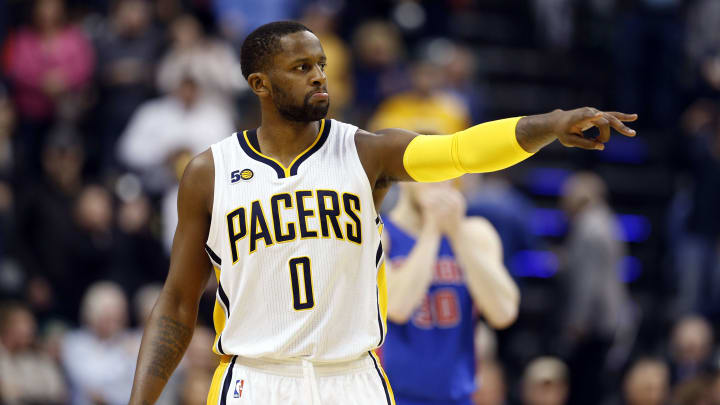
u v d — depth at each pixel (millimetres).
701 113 38719
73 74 34812
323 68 10633
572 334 29438
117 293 26750
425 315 15750
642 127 41094
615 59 41156
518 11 44719
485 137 9789
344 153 10727
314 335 10352
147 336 10906
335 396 10453
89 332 26609
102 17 38188
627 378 27969
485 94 40719
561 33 42562
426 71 32656
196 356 23250
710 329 31703
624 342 30922
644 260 37562
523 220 25938
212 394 10797
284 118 10633
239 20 38719
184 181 10859
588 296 29344
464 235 15547
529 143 9547
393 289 15195
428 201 15445
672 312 34531
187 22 34562
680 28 41000
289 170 10594
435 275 15836
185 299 11070
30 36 34969
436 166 10172
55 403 25547
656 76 40719
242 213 10516
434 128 15078
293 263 10367
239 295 10500
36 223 29641
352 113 35312
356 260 10500
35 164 34438
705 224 34406
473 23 43656
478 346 17125
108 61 34875
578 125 9195
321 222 10414
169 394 24109
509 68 42062
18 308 25375
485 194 25828
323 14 36938
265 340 10445
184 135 32500
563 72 42594
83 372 26141
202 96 33531
